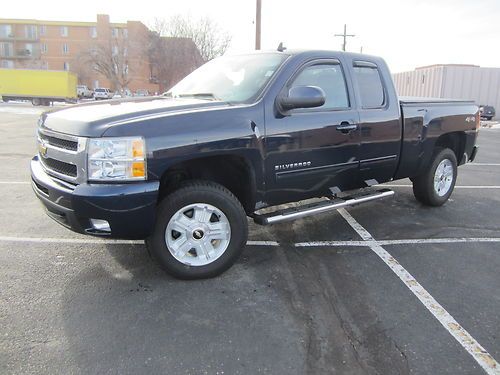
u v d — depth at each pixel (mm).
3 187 7031
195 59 53969
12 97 44750
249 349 2938
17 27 77812
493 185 8227
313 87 3982
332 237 5078
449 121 6047
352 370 2762
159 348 2922
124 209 3381
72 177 3496
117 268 4070
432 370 2777
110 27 70812
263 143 3988
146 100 4355
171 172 3906
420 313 3445
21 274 3904
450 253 4668
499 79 30594
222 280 3902
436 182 6254
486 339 3121
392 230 5359
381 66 5223
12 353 2820
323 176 4562
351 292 3758
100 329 3111
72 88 46594
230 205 3846
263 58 4570
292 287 3814
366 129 4852
